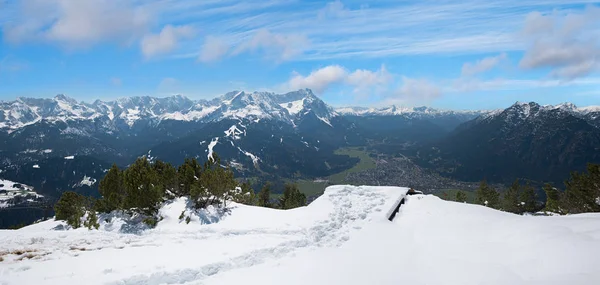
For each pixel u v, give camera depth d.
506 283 7.21
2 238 14.55
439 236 12.20
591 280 6.32
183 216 20.25
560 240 8.76
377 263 9.48
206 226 18.31
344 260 9.76
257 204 28.30
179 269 8.70
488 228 11.95
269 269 9.13
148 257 10.05
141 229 19.50
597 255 7.34
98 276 8.33
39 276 8.41
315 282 8.05
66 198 23.89
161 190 21.91
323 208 17.73
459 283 7.69
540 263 7.94
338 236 12.73
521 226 11.09
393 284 7.84
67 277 8.27
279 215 18.27
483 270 8.17
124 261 9.66
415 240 12.17
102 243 12.97
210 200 21.83
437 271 8.62
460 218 14.31
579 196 26.16
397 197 18.95
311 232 13.68
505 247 9.67
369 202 18.16
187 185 23.97
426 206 17.77
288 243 11.66
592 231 9.44
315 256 10.23
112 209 23.42
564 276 6.88
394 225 14.48
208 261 9.47
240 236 13.33
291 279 8.29
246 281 8.25
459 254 9.91
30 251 11.45
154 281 8.20
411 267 9.10
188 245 11.74
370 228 13.74
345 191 20.39
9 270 8.99
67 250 11.48
